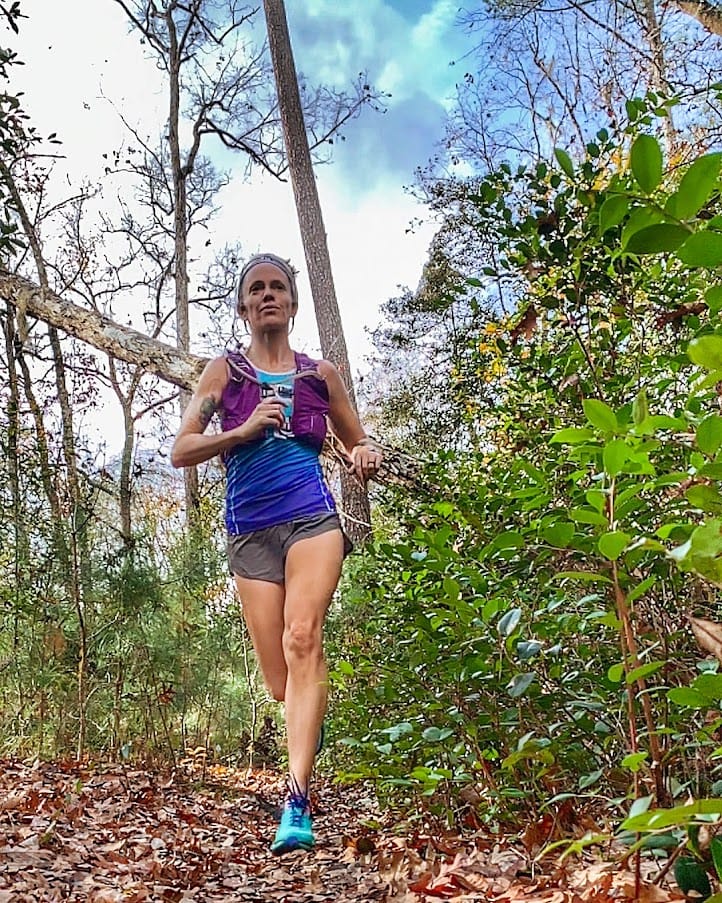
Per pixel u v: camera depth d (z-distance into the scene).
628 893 1.65
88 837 3.75
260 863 3.38
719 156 0.74
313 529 3.00
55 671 6.77
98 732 7.11
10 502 6.64
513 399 3.27
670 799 1.51
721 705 1.36
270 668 3.12
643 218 0.79
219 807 5.45
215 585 8.31
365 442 3.50
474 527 2.52
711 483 1.03
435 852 2.66
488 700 2.28
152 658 7.45
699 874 1.14
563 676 2.11
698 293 2.52
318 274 11.82
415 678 2.54
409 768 2.79
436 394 7.62
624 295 2.62
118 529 7.49
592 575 1.38
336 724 3.77
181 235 19.45
